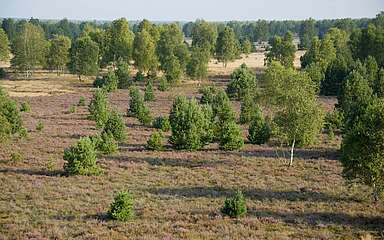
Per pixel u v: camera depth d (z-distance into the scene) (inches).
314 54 4894.2
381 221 1124.5
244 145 2074.3
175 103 2121.1
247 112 2652.6
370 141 1155.3
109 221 1066.7
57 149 1907.0
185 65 5093.5
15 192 1306.6
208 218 1103.0
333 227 1073.5
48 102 3491.6
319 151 1968.5
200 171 1596.9
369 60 3863.2
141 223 1055.6
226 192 1348.4
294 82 1673.2
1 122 1813.5
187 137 1925.4
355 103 2311.8
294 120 1642.5
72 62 4849.9
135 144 2070.6
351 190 1379.2
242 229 1028.5
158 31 6053.2
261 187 1409.9
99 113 2608.3
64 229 1004.6
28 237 960.3
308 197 1309.1
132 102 2859.3
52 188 1347.2
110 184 1407.5
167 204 1213.7
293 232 1029.2
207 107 2249.0
